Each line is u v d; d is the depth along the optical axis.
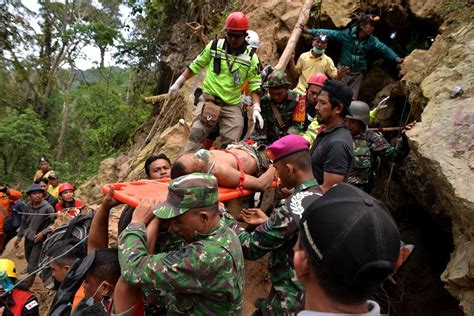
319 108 3.26
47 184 8.12
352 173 3.97
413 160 4.81
